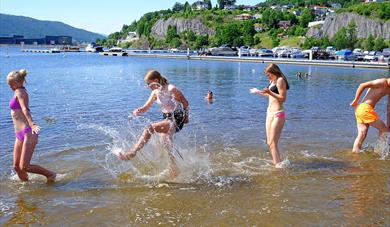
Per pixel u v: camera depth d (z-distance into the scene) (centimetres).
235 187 640
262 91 736
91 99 1744
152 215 532
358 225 498
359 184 652
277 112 752
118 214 535
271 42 13575
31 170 655
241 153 845
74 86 2347
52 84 2466
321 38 11762
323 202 573
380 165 763
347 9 12344
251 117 1290
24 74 653
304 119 1259
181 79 2992
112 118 1268
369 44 10106
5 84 2362
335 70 4338
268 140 766
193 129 1085
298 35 13725
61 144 908
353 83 2717
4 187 636
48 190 625
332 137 1001
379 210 543
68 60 7162
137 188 635
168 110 701
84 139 958
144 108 718
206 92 2058
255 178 686
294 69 4516
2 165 749
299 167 751
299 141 954
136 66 4997
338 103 1669
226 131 1063
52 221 513
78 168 734
